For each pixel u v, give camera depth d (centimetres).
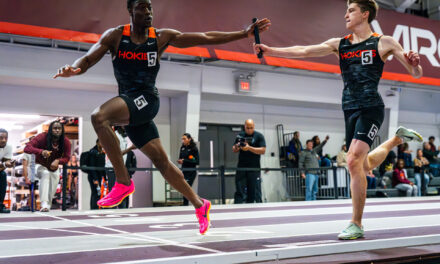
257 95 1096
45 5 780
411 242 252
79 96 977
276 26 985
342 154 1106
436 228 319
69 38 791
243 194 808
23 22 762
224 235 296
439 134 1504
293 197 1139
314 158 1012
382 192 1085
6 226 398
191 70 1017
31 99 928
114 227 374
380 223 366
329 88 1202
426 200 767
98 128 238
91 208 780
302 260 207
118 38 255
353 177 275
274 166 1198
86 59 249
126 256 213
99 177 787
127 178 254
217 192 1095
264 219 425
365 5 290
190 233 314
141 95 254
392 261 214
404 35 1134
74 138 1150
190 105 1018
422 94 1465
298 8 1015
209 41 274
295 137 1145
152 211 601
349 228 268
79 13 804
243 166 813
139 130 265
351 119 291
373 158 329
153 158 273
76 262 198
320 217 444
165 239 280
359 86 286
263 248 225
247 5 957
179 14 884
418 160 1234
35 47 859
